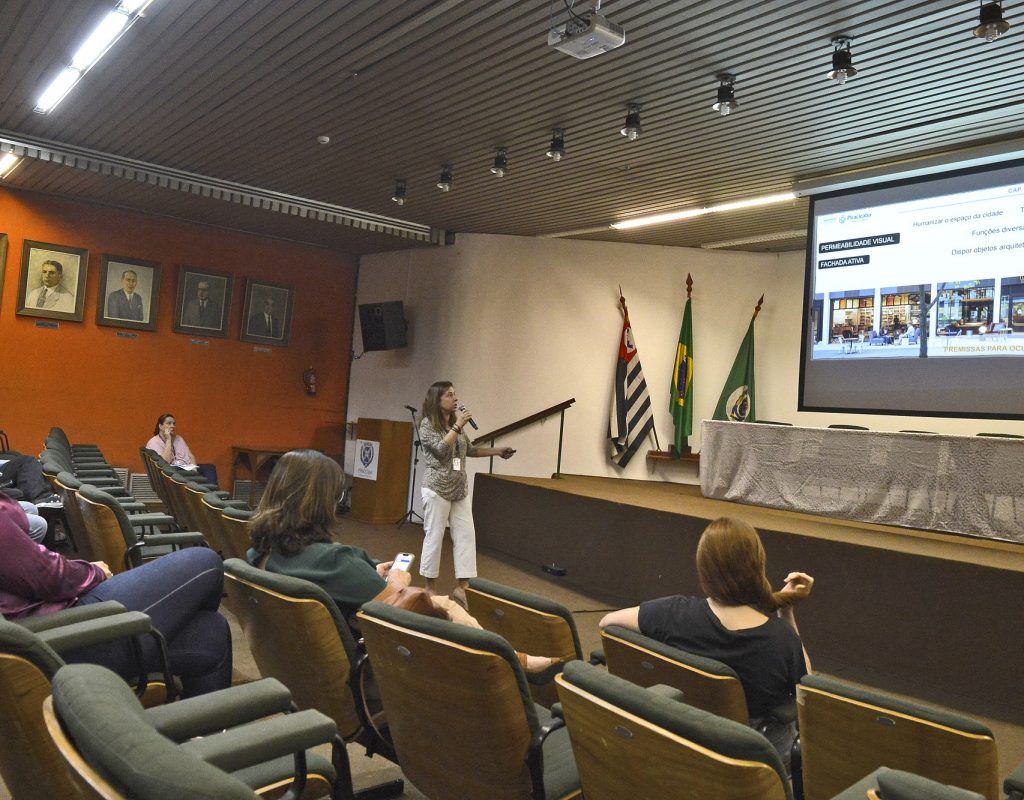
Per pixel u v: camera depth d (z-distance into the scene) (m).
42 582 2.31
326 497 2.48
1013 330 5.87
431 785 2.04
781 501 5.57
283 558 2.42
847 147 6.13
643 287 9.61
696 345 9.60
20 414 8.89
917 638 4.20
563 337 9.53
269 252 10.55
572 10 4.39
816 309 6.98
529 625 2.50
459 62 5.11
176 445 8.80
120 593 2.41
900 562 4.28
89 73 5.73
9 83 6.04
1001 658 3.89
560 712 2.01
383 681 1.97
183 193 8.53
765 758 1.26
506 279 9.55
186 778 0.79
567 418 9.51
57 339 9.09
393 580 2.54
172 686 2.31
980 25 3.92
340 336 11.17
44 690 1.39
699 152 6.37
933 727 1.71
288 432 10.77
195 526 5.27
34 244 8.86
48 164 7.80
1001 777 3.12
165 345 9.80
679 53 4.77
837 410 6.83
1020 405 5.82
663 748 1.35
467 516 5.66
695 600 2.32
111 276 9.34
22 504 4.61
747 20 4.37
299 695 2.30
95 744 0.85
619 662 2.25
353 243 10.58
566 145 6.38
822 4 4.17
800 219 8.05
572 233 9.24
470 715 1.78
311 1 4.49
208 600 2.60
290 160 7.33
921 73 4.85
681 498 6.63
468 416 5.51
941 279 6.24
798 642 2.24
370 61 5.17
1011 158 5.94
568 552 6.75
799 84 5.08
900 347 6.46
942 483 4.71
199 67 5.48
